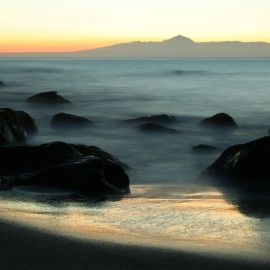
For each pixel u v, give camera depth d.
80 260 6.09
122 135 24.42
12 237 6.91
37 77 73.94
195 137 24.97
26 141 19.06
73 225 7.92
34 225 7.64
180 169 16.77
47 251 6.37
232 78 87.31
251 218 8.94
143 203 10.42
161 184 13.89
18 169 12.81
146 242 7.01
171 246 6.82
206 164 17.73
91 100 42.31
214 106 40.81
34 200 10.42
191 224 8.38
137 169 16.67
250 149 13.55
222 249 6.77
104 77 82.00
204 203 10.51
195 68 158.50
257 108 39.44
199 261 6.20
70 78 74.19
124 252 6.43
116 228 7.96
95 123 27.05
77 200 10.62
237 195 11.77
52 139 22.75
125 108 37.91
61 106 36.41
